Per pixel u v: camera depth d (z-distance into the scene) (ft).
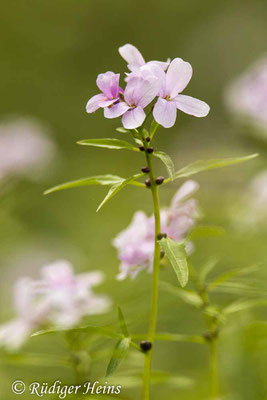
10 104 8.05
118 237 2.01
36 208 4.40
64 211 4.43
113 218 4.20
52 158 4.47
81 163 5.38
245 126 4.33
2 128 4.37
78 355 2.03
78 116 7.62
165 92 1.84
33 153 4.19
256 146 4.44
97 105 1.82
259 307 2.29
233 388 2.15
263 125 4.00
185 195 2.01
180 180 3.83
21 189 4.39
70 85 8.45
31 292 2.12
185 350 2.64
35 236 4.08
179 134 6.56
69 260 3.62
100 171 5.27
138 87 1.81
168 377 2.05
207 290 2.03
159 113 1.81
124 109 1.81
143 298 2.29
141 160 5.65
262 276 2.35
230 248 2.70
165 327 2.30
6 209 3.73
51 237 4.13
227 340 2.17
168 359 2.63
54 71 8.52
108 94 1.83
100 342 2.05
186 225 2.00
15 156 4.08
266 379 2.14
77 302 2.13
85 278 2.13
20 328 2.12
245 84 4.03
